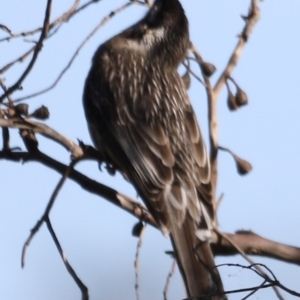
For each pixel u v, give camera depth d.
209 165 7.67
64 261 6.07
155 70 9.21
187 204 7.66
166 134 8.60
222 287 6.46
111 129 8.88
